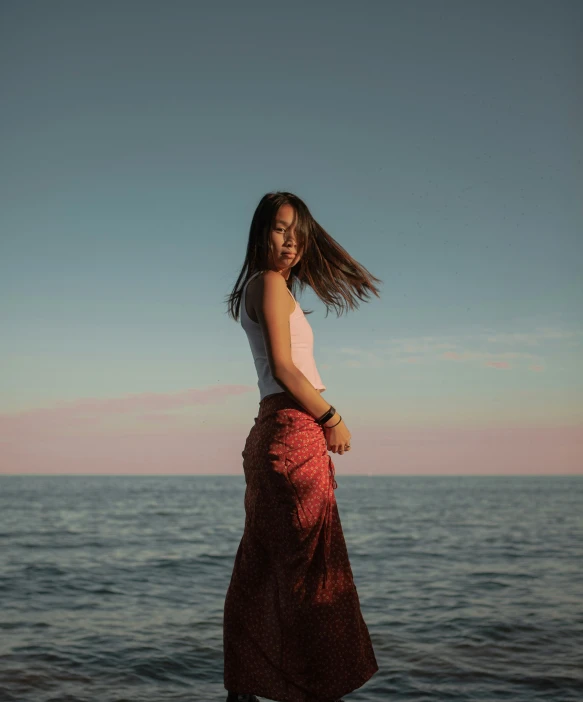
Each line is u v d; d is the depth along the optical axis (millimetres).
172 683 4938
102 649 5902
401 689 4691
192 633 6691
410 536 22219
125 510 40750
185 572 12234
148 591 9766
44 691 4586
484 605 8352
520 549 17328
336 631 2287
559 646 5914
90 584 10383
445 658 5555
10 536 21344
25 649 5828
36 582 10469
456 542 19719
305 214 2562
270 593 2359
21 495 67375
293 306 2463
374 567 13258
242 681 2348
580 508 45344
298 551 2309
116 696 4539
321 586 2299
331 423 2369
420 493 84625
